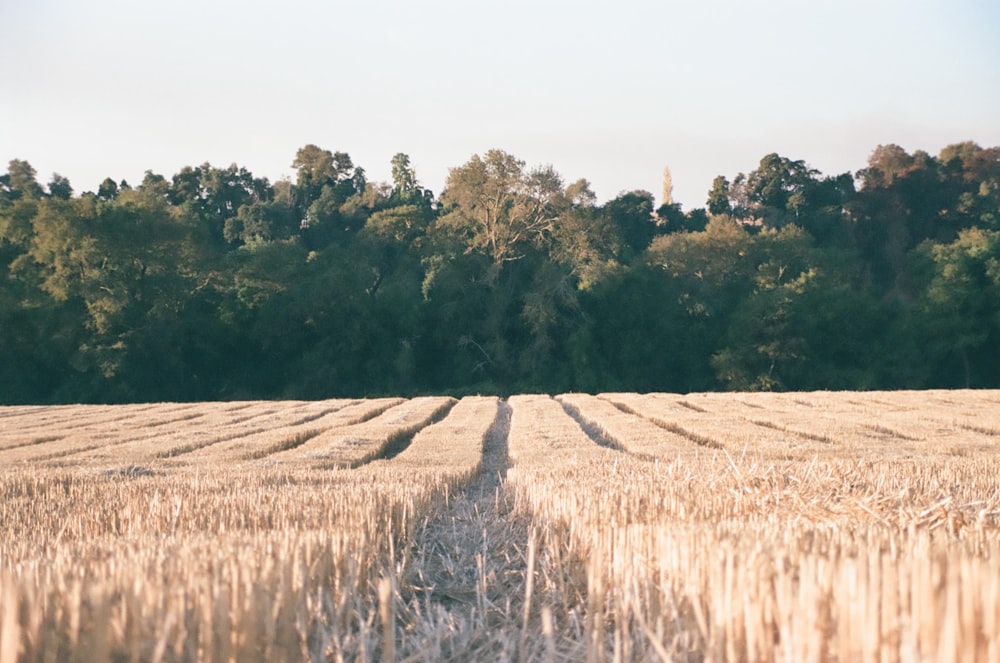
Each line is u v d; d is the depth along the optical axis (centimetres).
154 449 2492
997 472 1570
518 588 807
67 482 1684
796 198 8550
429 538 1101
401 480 1647
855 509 846
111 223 6212
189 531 952
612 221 7150
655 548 660
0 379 6241
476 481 1964
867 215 8212
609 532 766
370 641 602
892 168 8450
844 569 405
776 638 450
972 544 601
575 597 756
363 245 7488
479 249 6925
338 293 6650
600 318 6875
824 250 7312
